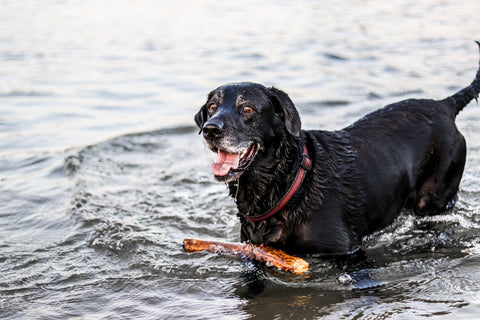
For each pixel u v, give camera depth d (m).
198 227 5.39
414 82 9.92
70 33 16.77
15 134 8.16
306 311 3.83
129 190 6.19
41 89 10.65
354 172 4.55
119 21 18.95
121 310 3.95
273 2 22.84
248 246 4.55
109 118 8.89
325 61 12.05
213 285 4.30
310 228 4.36
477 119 7.96
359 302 3.92
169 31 16.83
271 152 4.27
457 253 4.67
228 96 4.18
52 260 4.71
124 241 5.01
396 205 4.91
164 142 7.72
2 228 5.31
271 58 12.55
